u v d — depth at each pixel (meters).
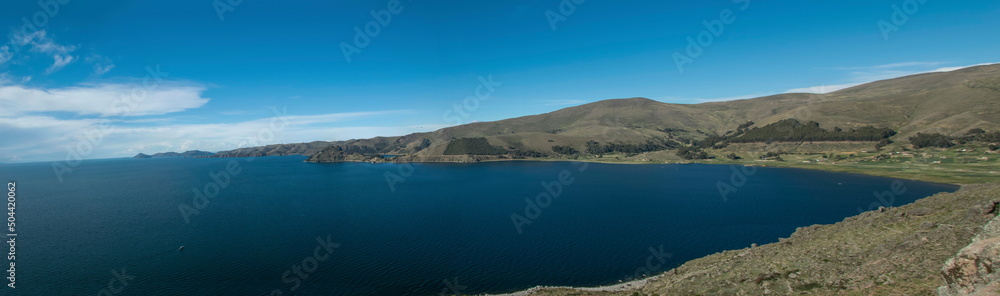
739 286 38.44
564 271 64.94
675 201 132.12
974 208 40.66
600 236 86.00
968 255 22.83
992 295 18.44
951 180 150.00
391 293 57.16
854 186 154.38
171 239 85.62
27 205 140.25
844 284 32.75
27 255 74.06
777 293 34.44
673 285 45.59
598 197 144.88
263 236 88.19
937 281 27.72
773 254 48.34
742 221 98.50
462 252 75.25
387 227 97.31
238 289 58.16
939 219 42.81
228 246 79.81
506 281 61.25
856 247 41.69
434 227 97.00
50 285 59.88
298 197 154.50
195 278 62.41
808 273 37.28
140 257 72.69
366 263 69.31
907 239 38.44
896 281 30.22
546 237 85.81
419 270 65.88
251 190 180.88
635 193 153.88
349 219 107.88
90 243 82.38
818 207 115.44
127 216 114.56
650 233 87.81
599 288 57.62
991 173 155.12
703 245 77.81
